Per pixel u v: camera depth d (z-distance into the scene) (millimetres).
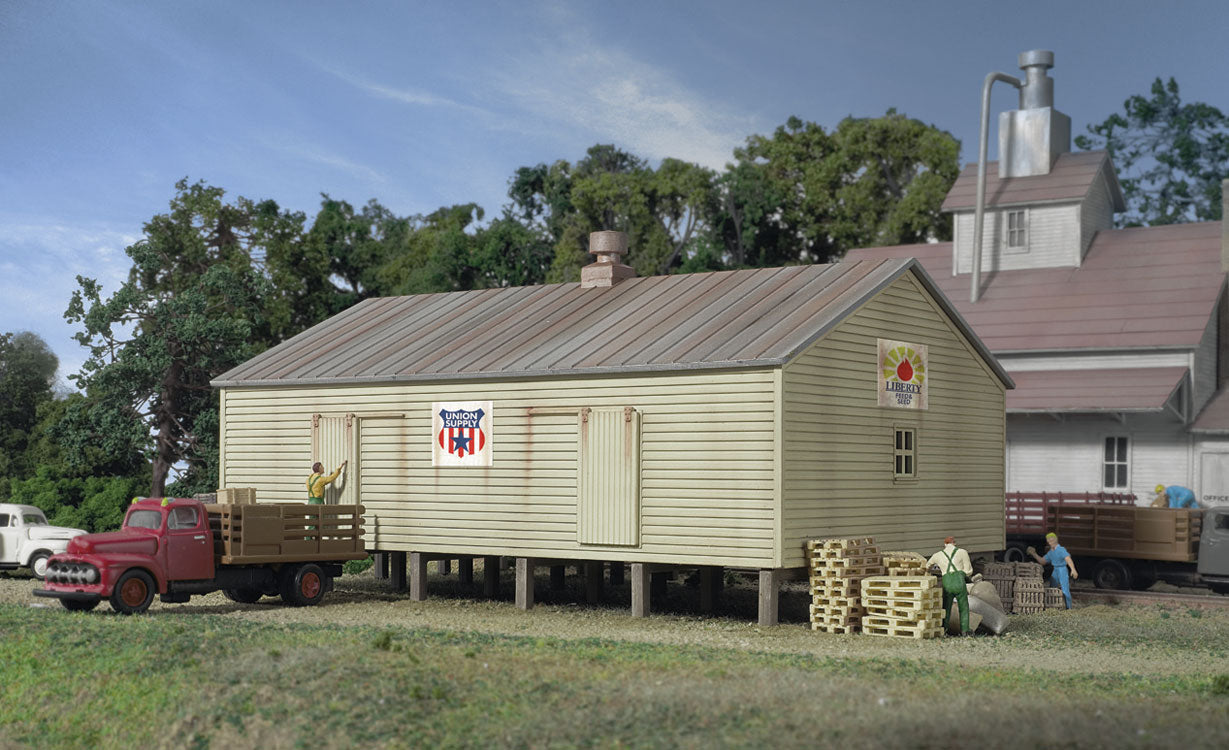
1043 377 39625
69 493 43250
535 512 25688
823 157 72438
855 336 24984
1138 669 18391
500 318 30156
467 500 26703
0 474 50938
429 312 32312
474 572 36469
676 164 71500
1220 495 37094
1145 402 36219
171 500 24219
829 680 15047
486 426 26438
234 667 16359
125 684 16328
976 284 43688
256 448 29969
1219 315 41469
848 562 22594
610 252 31031
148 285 50688
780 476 22578
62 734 15344
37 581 30297
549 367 25344
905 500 26297
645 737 12555
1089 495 36656
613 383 24766
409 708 14172
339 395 28734
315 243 57250
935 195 64625
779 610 26719
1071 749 11562
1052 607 27516
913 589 21734
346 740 13445
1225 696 14859
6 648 18297
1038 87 46812
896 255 49344
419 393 27531
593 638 20156
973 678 16031
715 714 13164
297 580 26062
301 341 32156
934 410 27500
